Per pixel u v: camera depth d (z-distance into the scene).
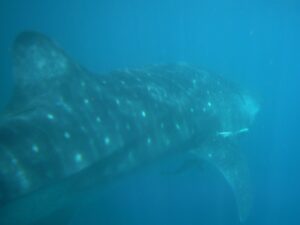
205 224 15.86
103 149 7.70
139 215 16.08
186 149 10.40
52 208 7.43
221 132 11.58
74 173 7.06
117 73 9.32
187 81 10.84
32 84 7.42
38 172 6.43
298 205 18.31
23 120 6.75
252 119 13.20
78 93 7.76
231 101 12.09
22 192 6.18
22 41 7.46
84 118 7.55
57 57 7.74
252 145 21.23
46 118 7.00
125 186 16.98
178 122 9.81
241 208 10.16
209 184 17.52
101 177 8.02
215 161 10.98
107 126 7.91
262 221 17.36
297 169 20.48
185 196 17.23
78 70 8.02
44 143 6.69
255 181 19.11
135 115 8.63
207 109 10.90
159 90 9.68
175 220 15.89
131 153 8.51
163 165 10.28
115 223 15.53
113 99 8.36
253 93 13.61
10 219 6.55
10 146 6.28
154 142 9.09
